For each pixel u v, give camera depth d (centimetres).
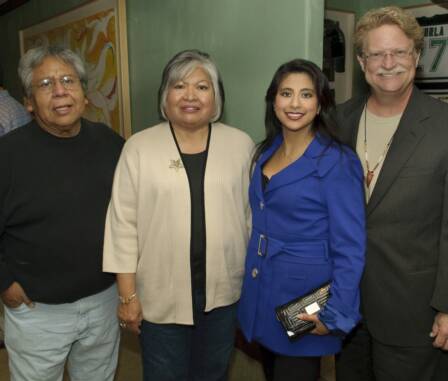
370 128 155
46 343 160
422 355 150
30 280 155
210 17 213
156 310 155
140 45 271
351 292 134
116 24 282
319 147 139
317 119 142
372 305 152
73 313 161
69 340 163
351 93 332
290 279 144
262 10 185
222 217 152
